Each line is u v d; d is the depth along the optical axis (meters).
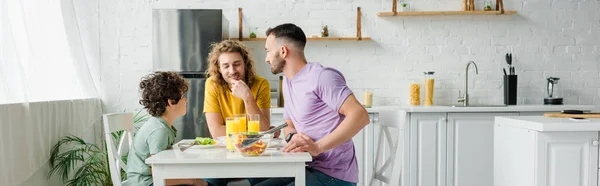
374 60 5.16
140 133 2.57
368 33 5.13
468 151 4.61
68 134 3.97
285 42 2.40
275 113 4.53
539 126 2.76
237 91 2.75
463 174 4.61
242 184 2.77
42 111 3.46
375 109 4.57
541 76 5.21
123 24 5.03
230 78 2.80
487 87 5.18
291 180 2.55
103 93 5.03
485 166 4.61
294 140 2.21
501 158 3.22
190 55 4.53
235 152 2.30
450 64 5.18
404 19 5.14
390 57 5.16
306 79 2.37
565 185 2.81
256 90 2.95
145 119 5.00
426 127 4.59
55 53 4.07
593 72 5.23
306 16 5.08
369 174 4.60
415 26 5.15
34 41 3.73
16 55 3.17
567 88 5.22
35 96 3.63
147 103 2.61
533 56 5.20
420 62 5.17
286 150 2.20
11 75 3.15
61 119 3.82
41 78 3.80
